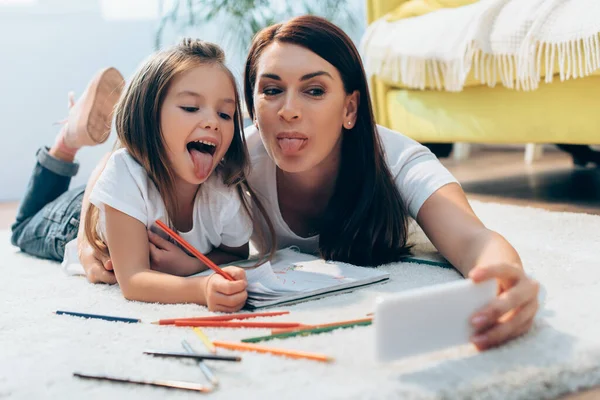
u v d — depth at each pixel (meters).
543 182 2.14
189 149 1.00
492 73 1.65
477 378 0.59
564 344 0.66
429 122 1.96
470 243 0.92
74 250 1.19
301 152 0.98
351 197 1.09
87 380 0.63
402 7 2.03
